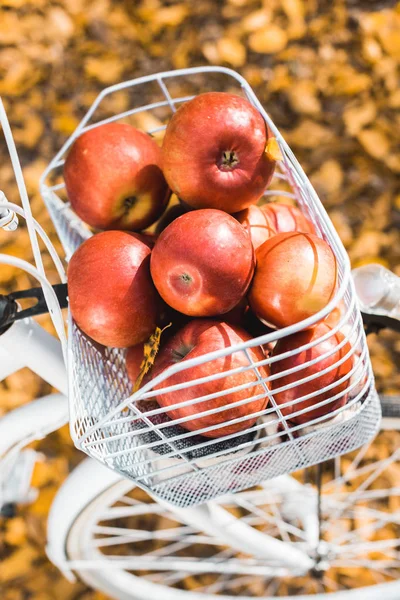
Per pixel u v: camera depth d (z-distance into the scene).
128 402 0.71
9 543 1.40
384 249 1.57
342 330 0.81
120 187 0.85
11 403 1.48
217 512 1.04
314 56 1.76
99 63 1.77
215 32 1.80
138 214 0.88
